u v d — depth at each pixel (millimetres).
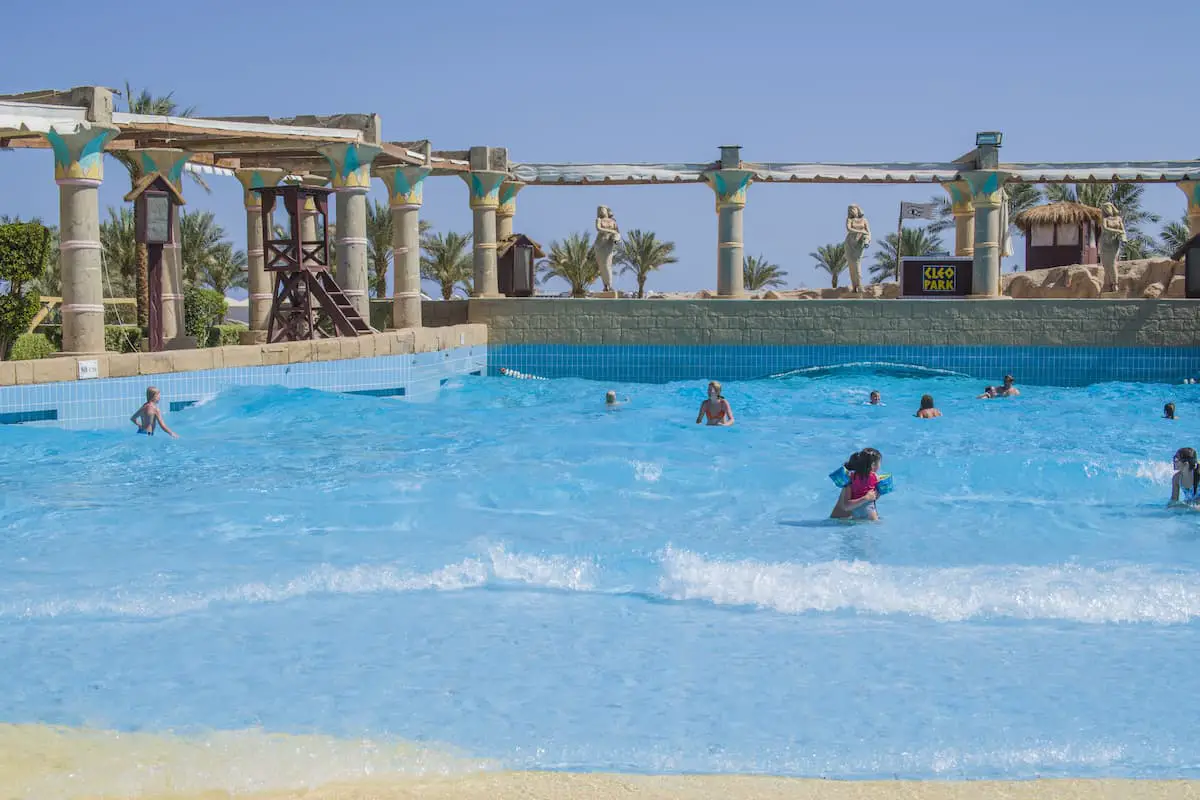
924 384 22500
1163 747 5512
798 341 23875
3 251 22922
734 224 24375
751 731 5727
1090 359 23219
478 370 24047
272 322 19922
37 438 14289
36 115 15164
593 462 13172
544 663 6758
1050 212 31438
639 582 8531
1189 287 23422
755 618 7688
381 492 11578
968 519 10656
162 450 13992
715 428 16469
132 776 5195
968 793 5027
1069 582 8312
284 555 9180
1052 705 6062
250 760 5375
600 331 24250
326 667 6672
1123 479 12461
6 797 4965
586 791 5066
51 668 6625
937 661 6773
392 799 5004
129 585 8219
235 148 20094
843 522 10562
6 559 9008
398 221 22891
